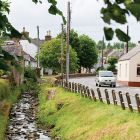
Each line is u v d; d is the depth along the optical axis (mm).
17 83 49344
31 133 24859
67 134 22500
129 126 17422
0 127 23359
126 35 3139
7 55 4832
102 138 18297
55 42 81000
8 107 30688
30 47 104875
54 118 28125
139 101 19359
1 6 4820
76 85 34531
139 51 55094
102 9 3094
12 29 4598
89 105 26016
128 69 55219
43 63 81625
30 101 41156
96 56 105750
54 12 4609
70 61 79312
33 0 5137
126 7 2982
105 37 3145
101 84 49156
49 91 41344
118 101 26625
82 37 104188
